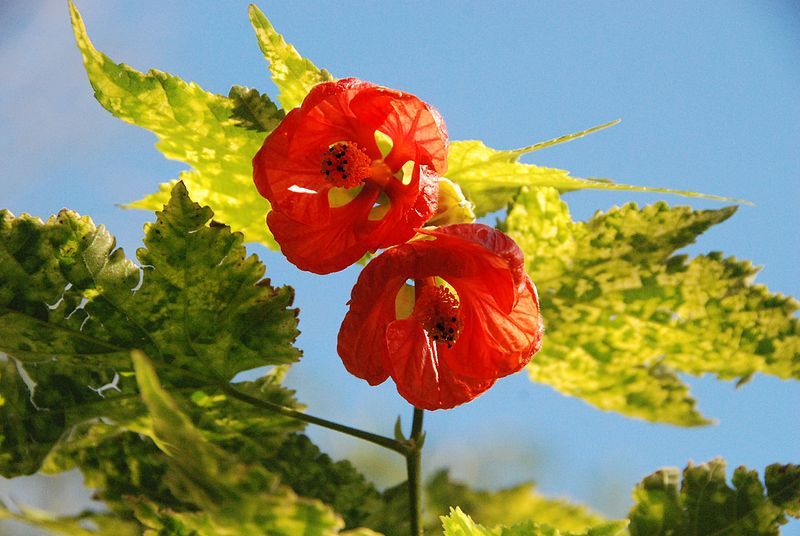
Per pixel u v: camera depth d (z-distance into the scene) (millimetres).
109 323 670
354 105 678
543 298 727
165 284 668
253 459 694
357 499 705
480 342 688
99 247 665
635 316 726
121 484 682
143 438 686
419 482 688
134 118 684
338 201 686
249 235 721
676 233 717
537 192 720
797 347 718
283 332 675
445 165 670
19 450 667
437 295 688
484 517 754
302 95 688
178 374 679
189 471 618
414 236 671
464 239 664
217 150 694
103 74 674
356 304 665
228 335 674
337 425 686
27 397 671
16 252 661
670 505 698
